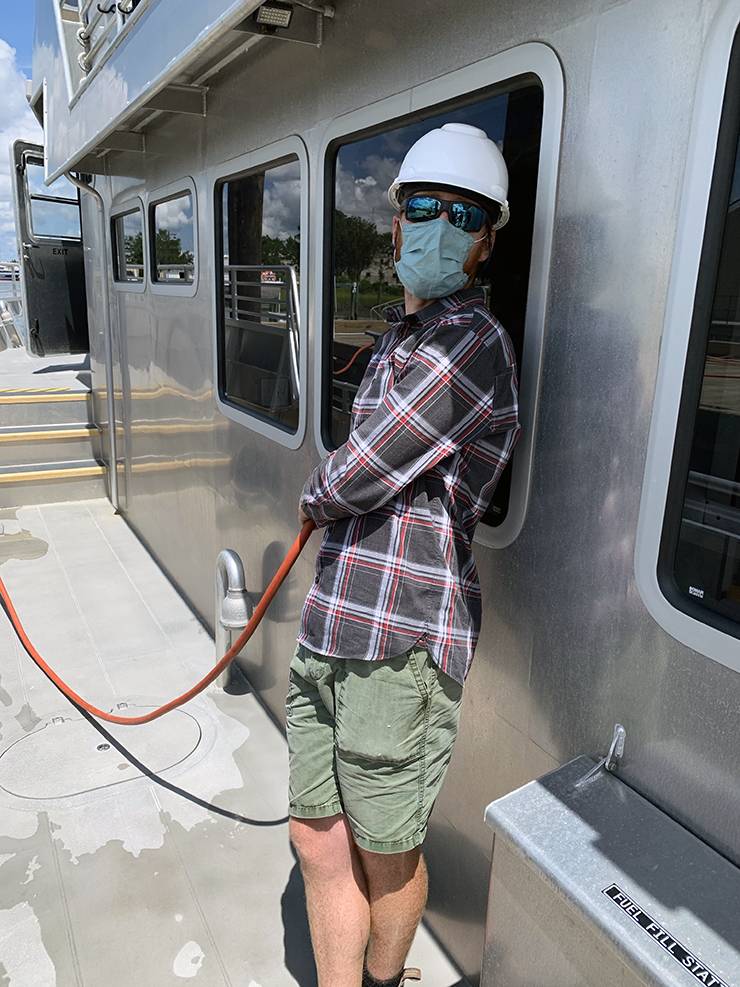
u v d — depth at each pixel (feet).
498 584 5.47
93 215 17.40
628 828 4.24
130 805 8.46
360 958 5.38
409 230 4.51
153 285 13.17
